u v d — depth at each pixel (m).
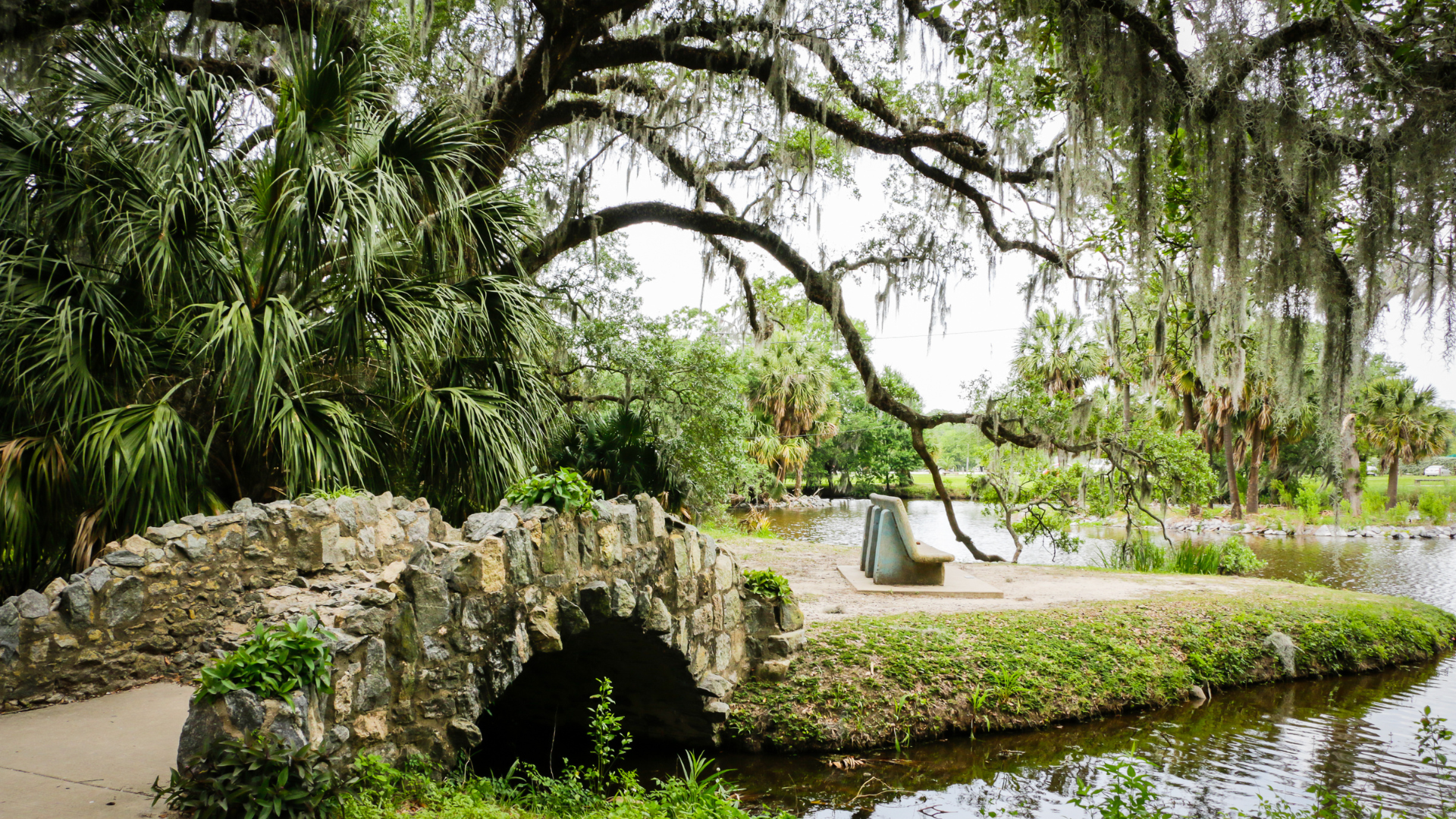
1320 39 6.51
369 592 3.49
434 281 7.26
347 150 6.98
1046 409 13.80
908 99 10.96
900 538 9.60
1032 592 9.73
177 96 6.38
